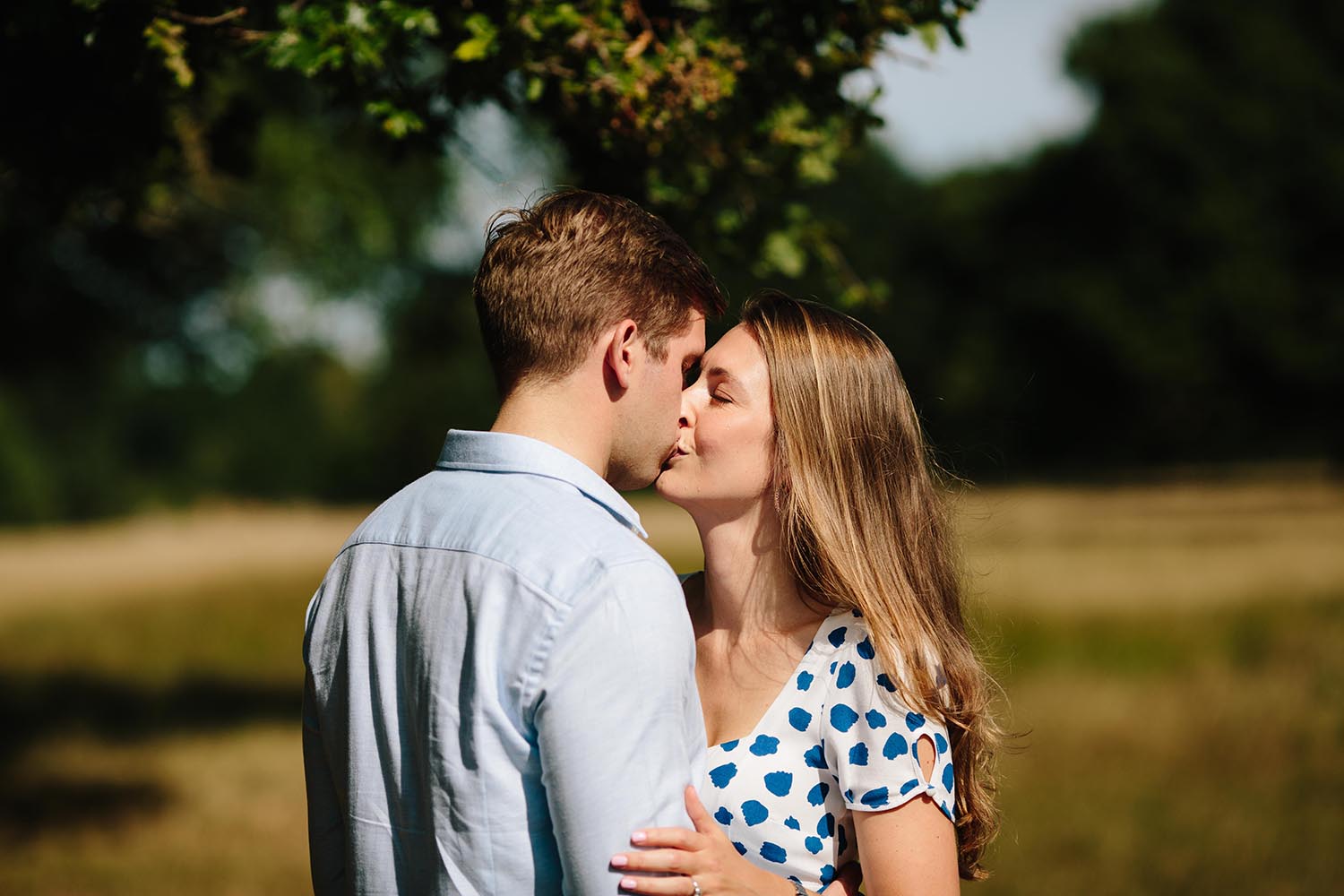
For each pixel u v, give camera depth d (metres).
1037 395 38.16
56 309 13.74
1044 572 16.23
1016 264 38.31
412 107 2.53
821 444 1.91
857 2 2.59
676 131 2.62
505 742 1.49
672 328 1.68
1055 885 5.77
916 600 1.91
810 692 1.89
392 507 1.70
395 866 1.58
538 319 1.63
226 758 8.45
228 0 2.61
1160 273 35.66
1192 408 37.00
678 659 1.52
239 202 12.32
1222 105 34.28
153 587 18.83
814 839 1.85
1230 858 6.16
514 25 2.37
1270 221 34.56
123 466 44.66
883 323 40.66
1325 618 12.69
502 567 1.53
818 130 2.99
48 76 2.60
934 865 1.79
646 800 1.47
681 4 2.63
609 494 1.63
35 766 8.12
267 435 46.66
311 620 1.72
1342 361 34.41
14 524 39.31
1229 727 8.79
